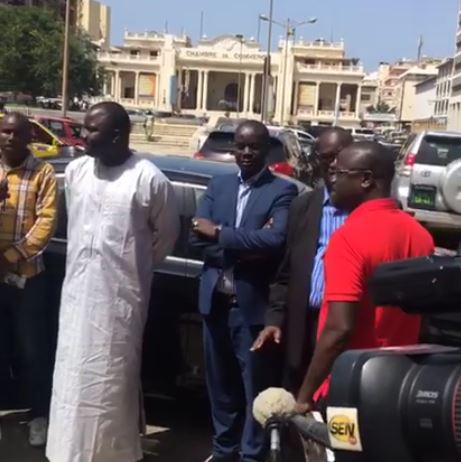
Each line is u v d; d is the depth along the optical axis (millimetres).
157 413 4738
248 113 105000
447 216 10039
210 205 3795
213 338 3824
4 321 4277
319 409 2516
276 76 104250
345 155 2594
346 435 1712
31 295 4145
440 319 2875
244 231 3531
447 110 92000
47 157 5105
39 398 4242
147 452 4238
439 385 1570
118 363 3641
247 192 3709
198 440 4422
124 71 105000
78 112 45062
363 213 2533
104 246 3580
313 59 108062
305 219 3318
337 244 2479
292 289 3299
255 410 2285
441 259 1679
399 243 2463
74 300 3635
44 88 51844
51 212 4027
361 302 2447
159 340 4445
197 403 4531
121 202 3582
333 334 2414
